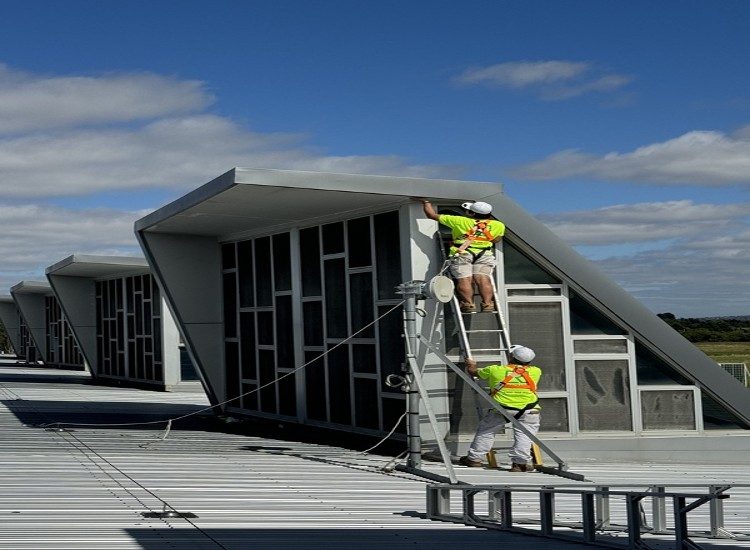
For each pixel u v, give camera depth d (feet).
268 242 57.11
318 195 43.83
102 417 61.46
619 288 46.03
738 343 219.41
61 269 98.43
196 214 50.88
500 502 27.58
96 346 108.06
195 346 61.82
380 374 47.24
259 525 24.63
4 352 261.44
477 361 44.78
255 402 59.11
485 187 44.62
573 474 38.68
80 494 28.84
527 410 40.93
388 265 46.42
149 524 23.98
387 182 43.09
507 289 45.55
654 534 26.94
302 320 53.88
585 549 23.48
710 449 47.06
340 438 50.62
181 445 46.19
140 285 96.73
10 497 27.76
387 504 29.99
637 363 46.88
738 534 26.32
